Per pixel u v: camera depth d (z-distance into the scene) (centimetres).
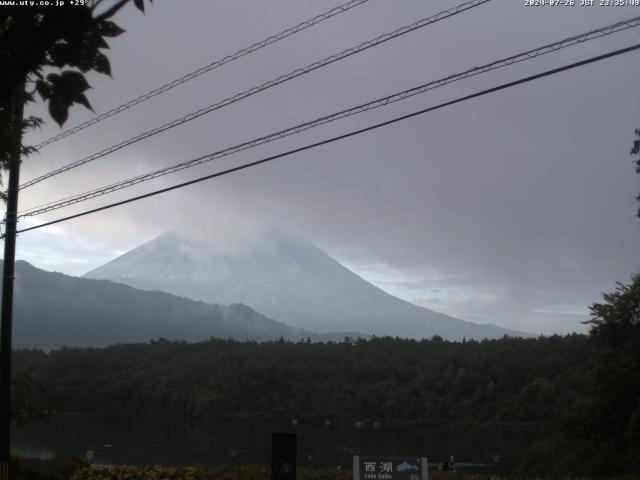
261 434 9519
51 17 391
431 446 7931
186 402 12262
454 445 7988
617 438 3259
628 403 3297
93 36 414
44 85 418
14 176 1719
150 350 15400
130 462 5869
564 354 10844
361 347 15188
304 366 13400
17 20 404
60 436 8512
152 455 6600
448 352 13438
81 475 1830
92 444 7612
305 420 11481
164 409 12644
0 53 414
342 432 9962
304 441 8588
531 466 3816
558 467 3444
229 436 9150
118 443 7844
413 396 11625
